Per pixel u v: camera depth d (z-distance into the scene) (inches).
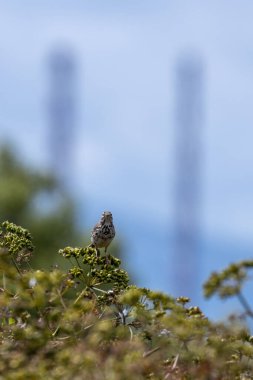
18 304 478.3
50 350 460.8
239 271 445.7
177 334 458.6
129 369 427.8
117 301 501.0
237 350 473.4
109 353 445.7
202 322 462.9
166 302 478.9
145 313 475.2
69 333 472.1
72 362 434.9
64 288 523.5
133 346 451.2
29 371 440.5
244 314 458.3
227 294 447.2
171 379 454.6
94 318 486.0
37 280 478.0
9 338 483.8
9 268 492.4
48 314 478.3
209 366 450.6
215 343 462.0
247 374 473.4
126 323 502.3
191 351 462.9
